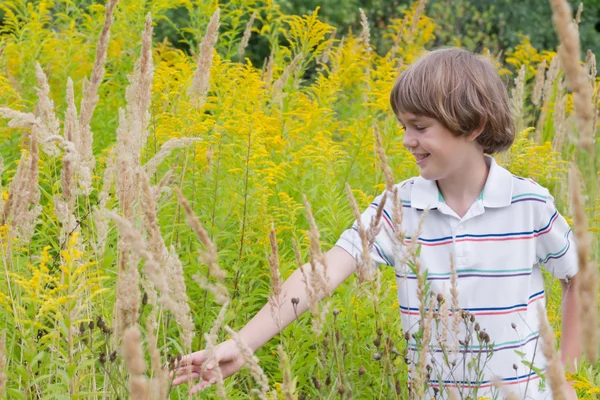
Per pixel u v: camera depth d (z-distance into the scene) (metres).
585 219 0.97
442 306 2.00
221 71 4.86
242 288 3.38
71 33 5.64
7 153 4.38
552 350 1.01
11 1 5.98
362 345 2.81
